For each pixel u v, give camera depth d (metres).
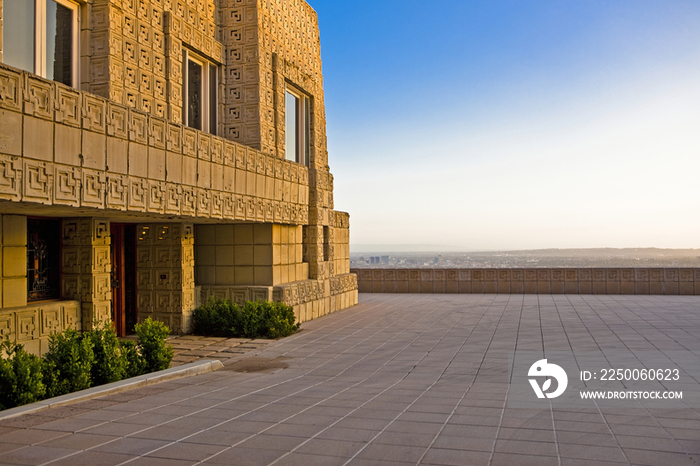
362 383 7.89
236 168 11.67
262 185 12.84
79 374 7.08
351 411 6.00
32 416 5.80
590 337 11.95
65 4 8.62
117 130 8.23
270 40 13.72
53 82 7.11
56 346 7.53
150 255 12.60
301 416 5.77
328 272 17.33
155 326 8.88
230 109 13.13
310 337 12.40
